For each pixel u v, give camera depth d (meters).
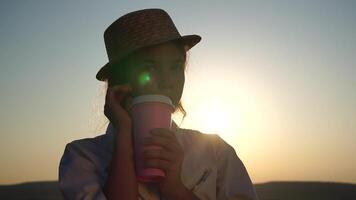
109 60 2.64
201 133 2.70
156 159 2.11
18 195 50.22
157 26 2.39
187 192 2.19
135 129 2.18
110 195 2.16
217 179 2.59
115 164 2.18
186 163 2.54
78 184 2.41
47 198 47.19
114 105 2.27
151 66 2.37
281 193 43.81
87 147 2.57
